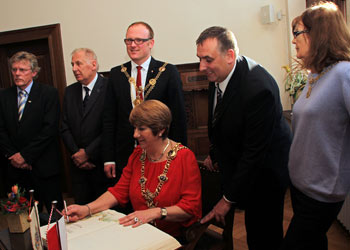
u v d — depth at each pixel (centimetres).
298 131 138
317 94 130
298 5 350
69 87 288
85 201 274
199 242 163
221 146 179
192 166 152
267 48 363
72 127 273
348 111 123
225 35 153
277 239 184
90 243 111
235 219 311
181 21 376
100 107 268
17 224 138
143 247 108
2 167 348
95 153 262
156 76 220
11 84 431
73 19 400
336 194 131
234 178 156
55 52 406
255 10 360
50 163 290
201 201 166
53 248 96
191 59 379
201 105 373
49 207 292
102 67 400
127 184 164
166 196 149
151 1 380
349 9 298
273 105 151
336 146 129
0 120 289
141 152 162
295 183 145
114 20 391
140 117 146
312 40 130
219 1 366
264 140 153
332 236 261
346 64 125
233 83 160
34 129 285
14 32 414
